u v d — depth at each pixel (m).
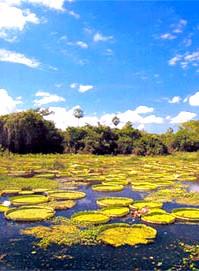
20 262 13.14
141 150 67.38
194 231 16.84
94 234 16.00
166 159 57.66
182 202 23.08
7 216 18.67
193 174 37.88
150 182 31.47
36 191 26.23
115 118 92.31
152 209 20.66
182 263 13.14
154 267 12.78
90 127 69.31
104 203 22.14
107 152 68.12
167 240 15.54
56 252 14.08
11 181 30.30
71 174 35.97
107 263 13.08
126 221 18.47
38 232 16.33
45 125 64.81
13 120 61.91
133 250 14.28
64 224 17.62
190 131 81.56
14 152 62.56
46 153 64.25
